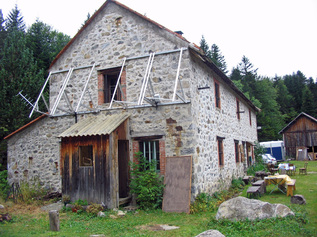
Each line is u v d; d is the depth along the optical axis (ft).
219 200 32.91
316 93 183.93
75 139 31.17
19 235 20.30
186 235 19.71
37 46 80.02
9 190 34.32
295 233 18.29
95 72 36.32
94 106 35.73
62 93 34.40
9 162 39.81
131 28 34.83
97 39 36.76
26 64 58.75
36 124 38.81
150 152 32.53
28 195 34.60
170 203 28.25
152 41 33.40
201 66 35.88
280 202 30.07
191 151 29.96
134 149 32.55
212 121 38.52
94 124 32.53
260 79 174.91
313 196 32.17
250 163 65.31
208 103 37.42
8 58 57.06
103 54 36.06
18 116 53.93
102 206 28.37
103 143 29.68
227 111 47.60
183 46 31.65
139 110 32.94
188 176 28.81
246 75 158.92
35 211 29.40
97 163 29.73
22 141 39.42
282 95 181.06
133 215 26.89
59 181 36.55
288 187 33.60
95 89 36.04
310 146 108.06
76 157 30.89
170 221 24.20
